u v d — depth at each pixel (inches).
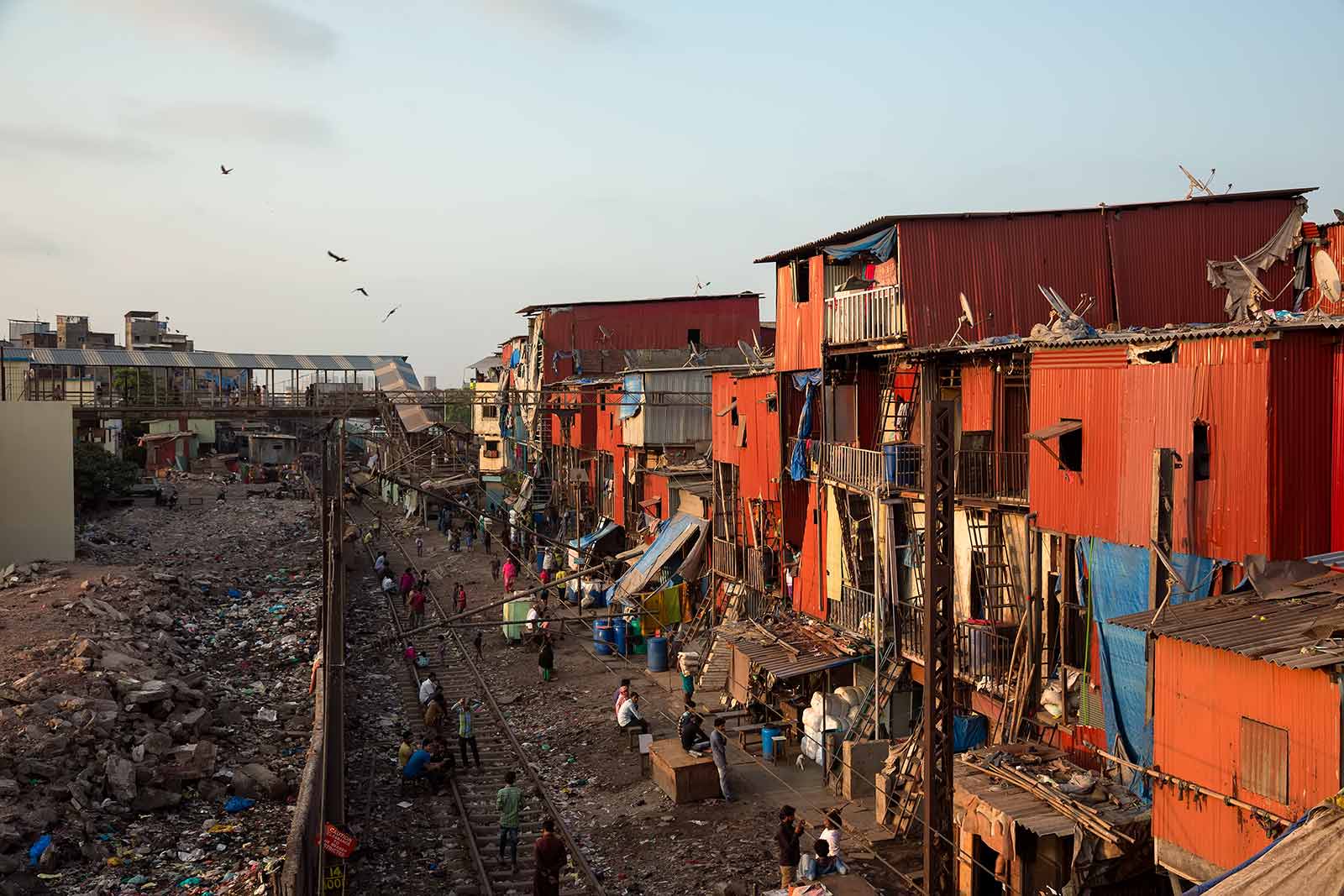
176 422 3924.7
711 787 911.0
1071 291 962.1
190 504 2910.9
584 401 2064.5
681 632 1408.7
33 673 1034.7
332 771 728.3
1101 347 692.7
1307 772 474.3
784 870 711.1
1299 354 578.2
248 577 1935.3
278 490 3356.3
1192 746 542.0
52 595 1422.2
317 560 2154.3
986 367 848.9
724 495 1384.1
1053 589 759.7
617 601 1502.2
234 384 3144.7
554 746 1072.2
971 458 847.1
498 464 2881.4
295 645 1409.9
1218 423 604.1
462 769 1010.1
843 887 653.9
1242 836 511.5
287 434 4269.2
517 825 790.5
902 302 930.7
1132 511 663.1
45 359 2827.3
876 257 1001.5
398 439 2674.7
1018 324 944.3
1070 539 728.3
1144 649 634.2
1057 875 633.0
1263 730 498.0
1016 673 788.6
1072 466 725.9
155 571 1685.5
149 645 1238.3
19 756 850.1
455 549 2410.2
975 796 659.4
